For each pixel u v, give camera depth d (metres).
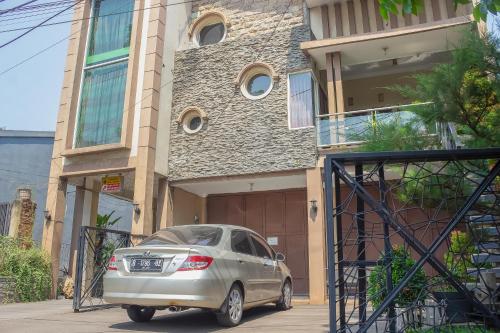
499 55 4.54
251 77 13.52
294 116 12.49
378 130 6.27
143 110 12.87
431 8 12.66
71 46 14.36
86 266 10.76
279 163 12.21
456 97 4.80
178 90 13.93
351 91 15.43
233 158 12.73
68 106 13.73
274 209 14.46
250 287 6.98
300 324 6.54
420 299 4.73
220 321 6.29
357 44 12.54
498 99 4.63
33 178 20.22
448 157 3.77
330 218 3.60
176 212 13.54
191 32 14.83
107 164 12.82
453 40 11.99
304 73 12.75
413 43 12.55
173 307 6.01
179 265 5.89
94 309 8.77
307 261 13.68
